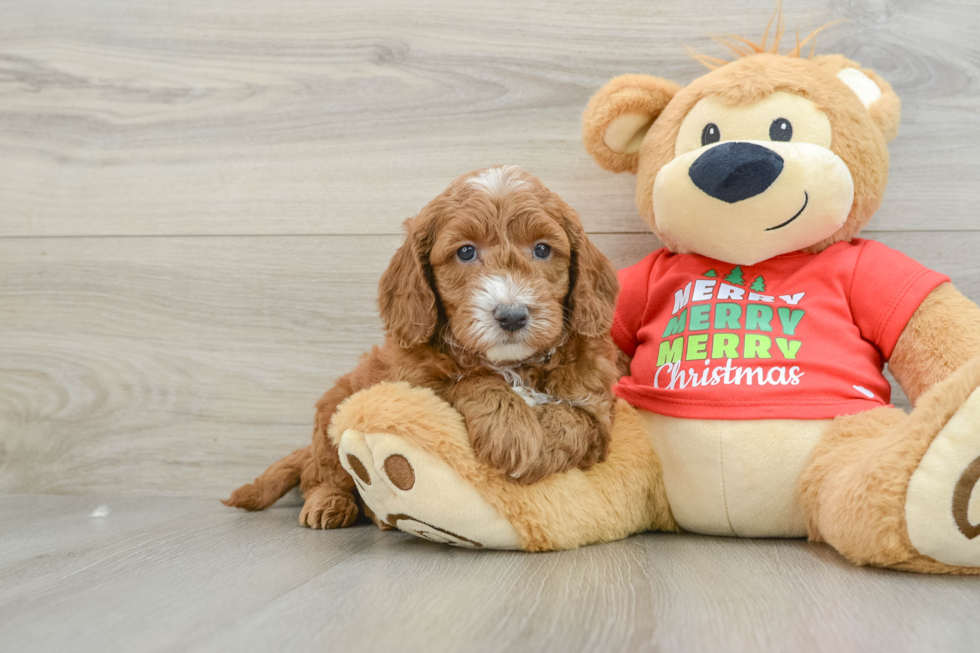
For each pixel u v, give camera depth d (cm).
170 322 247
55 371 252
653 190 186
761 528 169
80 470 250
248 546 167
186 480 245
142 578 138
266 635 104
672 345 183
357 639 102
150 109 249
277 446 242
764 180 164
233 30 246
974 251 215
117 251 250
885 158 184
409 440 152
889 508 133
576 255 168
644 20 228
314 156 242
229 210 246
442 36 237
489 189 161
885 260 176
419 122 238
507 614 112
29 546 169
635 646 98
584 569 142
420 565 146
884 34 216
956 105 215
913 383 171
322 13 241
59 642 103
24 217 254
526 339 151
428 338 163
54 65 253
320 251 242
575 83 231
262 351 243
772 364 170
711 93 182
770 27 221
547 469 154
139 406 247
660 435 176
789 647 97
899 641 99
